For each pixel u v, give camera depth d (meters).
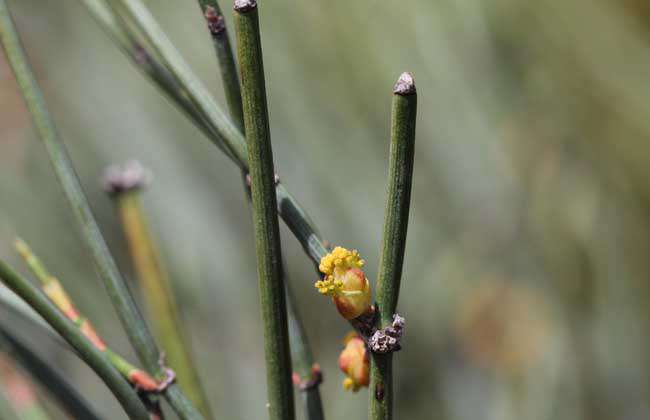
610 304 0.39
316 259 0.20
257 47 0.19
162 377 0.21
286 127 0.40
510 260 0.40
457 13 0.38
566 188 0.39
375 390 0.20
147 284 0.23
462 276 0.40
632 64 0.36
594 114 0.37
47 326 0.21
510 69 0.38
